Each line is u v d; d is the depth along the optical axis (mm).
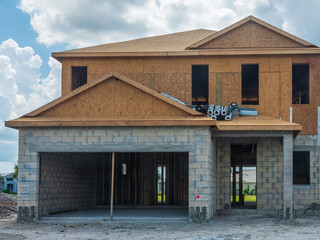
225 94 18422
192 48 18766
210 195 14742
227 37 18766
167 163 21266
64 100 14898
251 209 16953
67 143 14508
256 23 18688
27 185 14508
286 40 18547
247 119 16688
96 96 14891
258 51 18156
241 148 20047
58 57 19203
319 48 17906
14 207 20047
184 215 15812
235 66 18484
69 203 17875
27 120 14500
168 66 18859
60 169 16922
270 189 16734
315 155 17609
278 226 13547
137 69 19000
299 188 17297
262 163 16891
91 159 21016
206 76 21344
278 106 18141
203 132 14094
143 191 21234
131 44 21391
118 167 21656
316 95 18000
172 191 21156
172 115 14516
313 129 17797
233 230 12633
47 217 14812
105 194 21562
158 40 22438
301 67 19422
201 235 11719
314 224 14031
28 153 14594
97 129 14484
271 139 16922
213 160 16094
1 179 78062
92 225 13883
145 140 14289
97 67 19203
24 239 11273
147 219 14508
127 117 14531
